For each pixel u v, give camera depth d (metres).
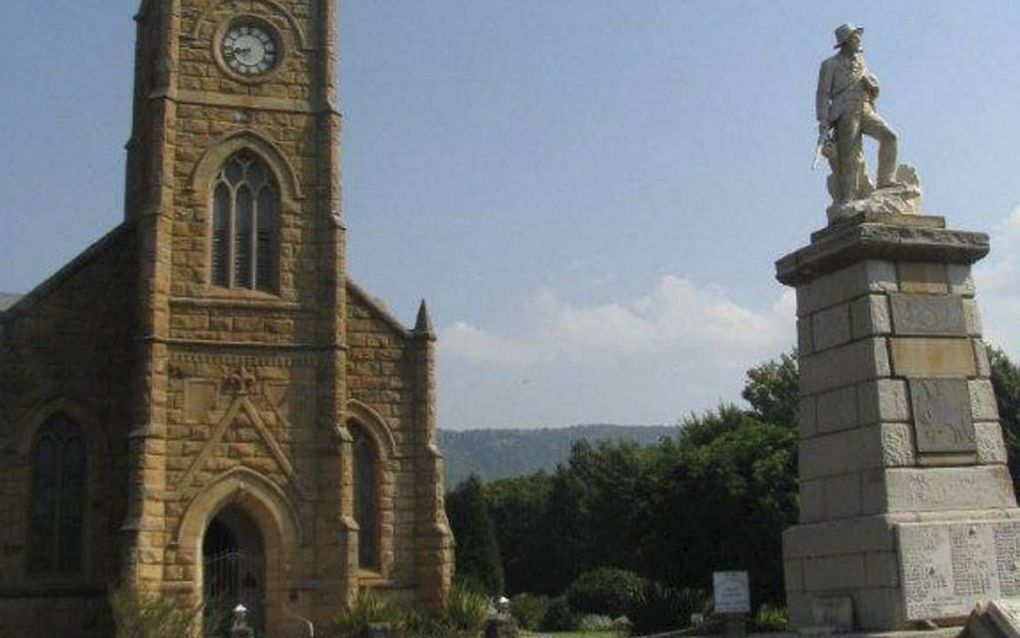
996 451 16.17
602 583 77.19
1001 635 12.73
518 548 112.12
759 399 79.50
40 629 39.38
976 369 16.39
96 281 42.59
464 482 79.38
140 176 46.09
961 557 15.22
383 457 43.78
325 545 40.22
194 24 43.03
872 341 15.95
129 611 35.34
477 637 40.66
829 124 17.44
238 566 40.53
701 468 54.06
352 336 44.41
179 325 40.50
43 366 41.28
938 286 16.50
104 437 41.53
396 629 38.06
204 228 41.56
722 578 35.78
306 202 43.03
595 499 98.44
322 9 44.66
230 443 40.16
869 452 15.81
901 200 16.83
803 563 16.55
